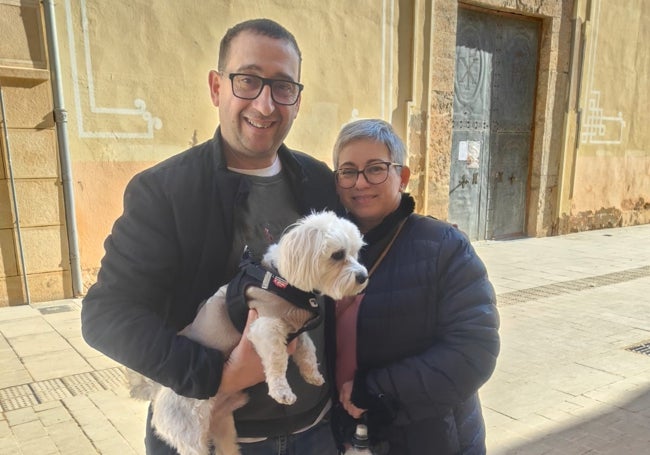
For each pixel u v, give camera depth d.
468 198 10.02
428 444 1.68
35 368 4.07
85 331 1.43
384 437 1.71
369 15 7.82
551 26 10.17
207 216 1.56
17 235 5.43
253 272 1.51
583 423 3.40
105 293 1.42
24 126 5.33
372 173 1.76
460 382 1.57
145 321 1.40
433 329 1.70
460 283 1.64
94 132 5.77
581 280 7.32
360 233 1.77
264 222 1.69
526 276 7.54
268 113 1.53
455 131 9.52
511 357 4.52
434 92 8.70
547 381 4.04
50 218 5.59
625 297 6.46
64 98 5.53
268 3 6.81
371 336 1.71
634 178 12.65
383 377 1.63
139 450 3.01
